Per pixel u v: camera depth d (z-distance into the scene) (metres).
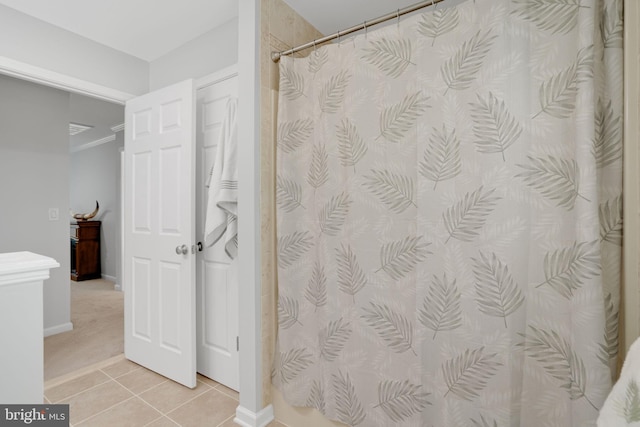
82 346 2.63
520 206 1.10
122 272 4.44
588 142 0.95
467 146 1.18
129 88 2.42
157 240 2.14
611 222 1.00
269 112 1.69
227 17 2.00
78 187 5.65
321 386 1.55
